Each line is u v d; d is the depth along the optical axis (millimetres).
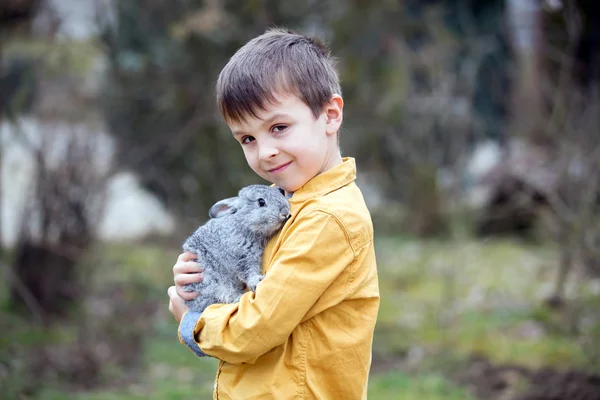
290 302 2000
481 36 9547
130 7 7371
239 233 2295
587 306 5965
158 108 7516
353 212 2119
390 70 8352
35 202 6305
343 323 2135
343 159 2369
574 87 6289
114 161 6828
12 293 6312
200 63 7316
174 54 7344
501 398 4820
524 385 4961
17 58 6988
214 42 7102
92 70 7617
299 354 2086
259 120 2148
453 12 9867
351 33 7844
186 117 7559
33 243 6289
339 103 2266
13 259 6336
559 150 6297
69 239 6289
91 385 5109
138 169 7656
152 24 7410
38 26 7270
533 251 8562
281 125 2146
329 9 7773
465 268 7871
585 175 5910
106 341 5805
